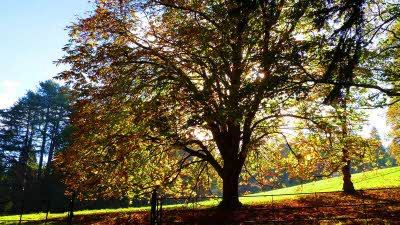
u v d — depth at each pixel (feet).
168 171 65.67
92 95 55.72
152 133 57.06
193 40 53.62
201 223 48.26
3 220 65.87
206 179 79.25
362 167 76.48
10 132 206.39
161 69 58.54
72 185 58.13
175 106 53.01
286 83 40.75
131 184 59.00
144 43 60.49
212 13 53.01
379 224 40.81
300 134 65.16
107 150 57.41
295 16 40.34
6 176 189.57
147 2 57.16
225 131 63.82
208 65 55.93
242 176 79.36
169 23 59.82
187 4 56.54
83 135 55.52
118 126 58.59
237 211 56.85
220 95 50.96
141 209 82.53
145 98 58.29
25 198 159.22
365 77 46.91
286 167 70.49
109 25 56.54
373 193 70.59
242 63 47.70
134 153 58.65
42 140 217.56
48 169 173.47
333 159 61.46
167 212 62.18
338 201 64.08
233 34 45.52
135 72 57.77
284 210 56.65
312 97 55.77
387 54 45.88
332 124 55.57
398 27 50.49
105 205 152.46
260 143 63.36
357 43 36.96
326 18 36.83
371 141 66.85
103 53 55.16
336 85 38.29
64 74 55.52
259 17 43.86
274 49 42.01
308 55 41.75
